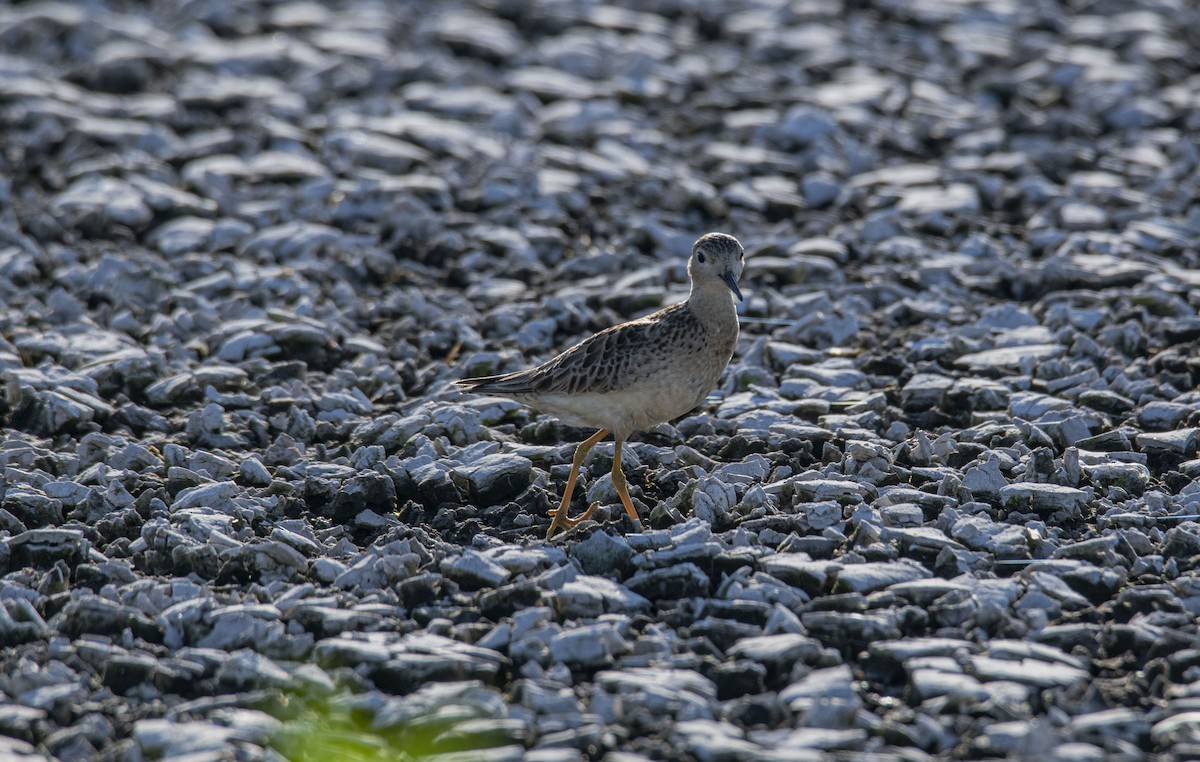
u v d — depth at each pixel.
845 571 9.58
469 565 9.78
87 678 8.73
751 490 10.95
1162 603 9.20
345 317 15.84
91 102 22.59
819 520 10.57
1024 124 22.11
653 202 19.50
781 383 13.99
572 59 25.33
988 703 8.10
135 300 16.17
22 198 19.03
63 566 9.97
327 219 18.70
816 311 15.66
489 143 21.27
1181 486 11.38
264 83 23.86
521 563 9.88
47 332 15.14
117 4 28.69
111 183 19.25
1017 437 12.12
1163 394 13.11
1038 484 10.96
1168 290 15.64
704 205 19.12
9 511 10.96
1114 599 9.42
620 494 11.02
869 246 17.84
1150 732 7.89
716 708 8.20
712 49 26.56
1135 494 11.22
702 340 10.79
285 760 7.71
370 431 12.76
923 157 21.30
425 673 8.56
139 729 7.96
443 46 25.91
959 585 9.41
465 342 15.09
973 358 14.28
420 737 7.92
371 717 8.23
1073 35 26.75
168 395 13.61
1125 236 17.62
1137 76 23.77
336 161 20.48
